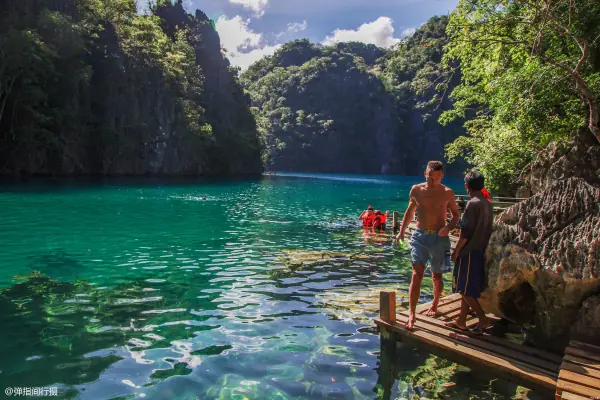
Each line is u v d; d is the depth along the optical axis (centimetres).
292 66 16862
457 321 511
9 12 4334
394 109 13538
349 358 489
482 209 488
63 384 407
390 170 13325
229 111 8756
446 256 515
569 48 1499
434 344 473
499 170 1888
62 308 631
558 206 501
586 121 1298
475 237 491
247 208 2353
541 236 496
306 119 14388
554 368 414
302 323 596
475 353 446
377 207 2664
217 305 666
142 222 1616
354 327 588
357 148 13875
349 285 808
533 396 413
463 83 2173
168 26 8481
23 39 3906
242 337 539
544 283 474
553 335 477
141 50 5953
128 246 1137
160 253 1055
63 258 970
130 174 5881
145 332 546
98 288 741
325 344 526
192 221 1700
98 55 5347
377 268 961
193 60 7681
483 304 527
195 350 496
